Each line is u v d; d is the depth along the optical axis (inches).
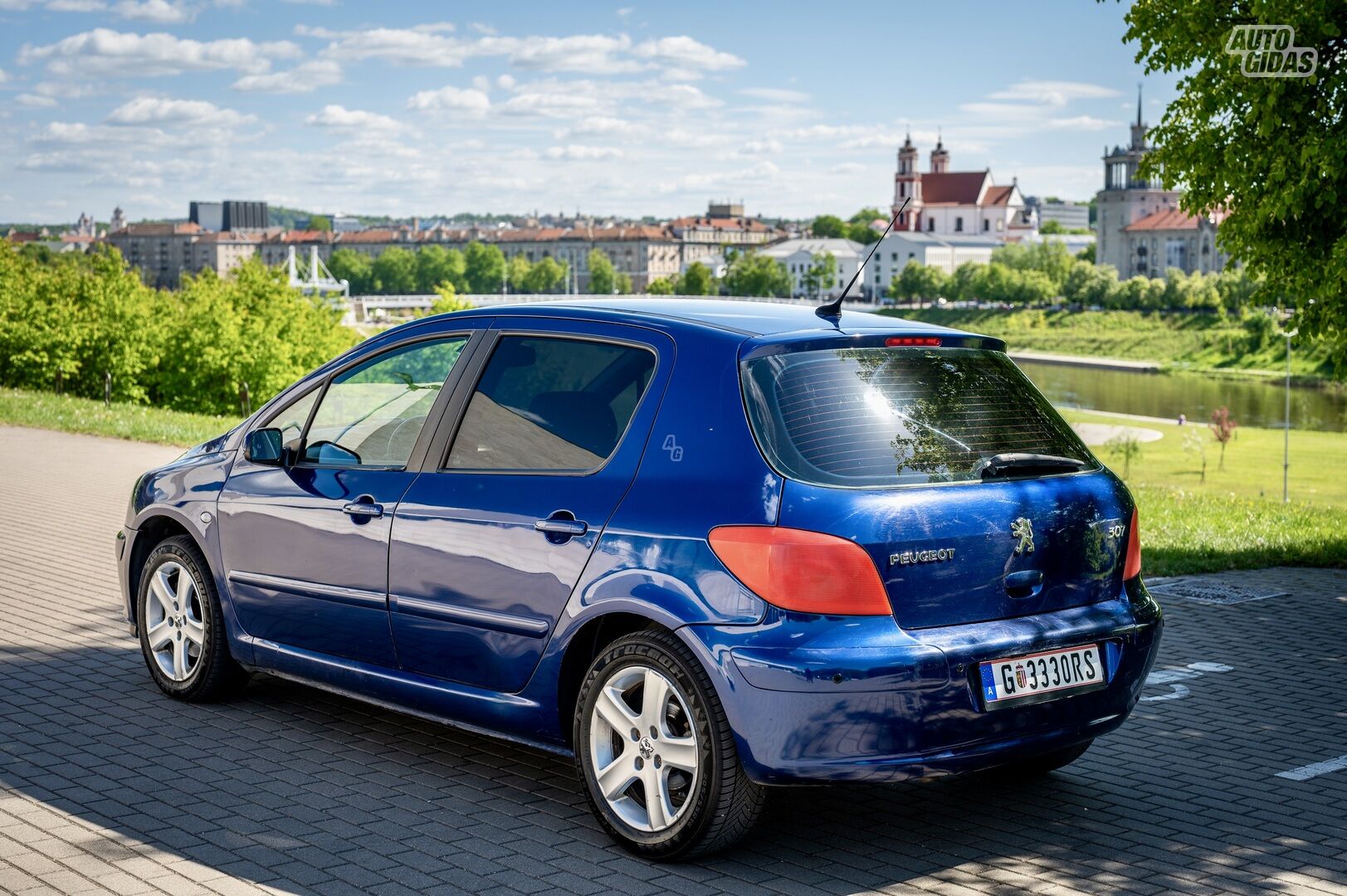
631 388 179.8
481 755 210.4
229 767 201.8
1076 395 4881.9
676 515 166.7
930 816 187.9
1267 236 453.4
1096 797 197.2
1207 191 463.8
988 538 165.6
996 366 187.6
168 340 1531.7
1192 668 280.5
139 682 252.1
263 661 224.4
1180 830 183.0
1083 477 179.9
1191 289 7583.7
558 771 203.5
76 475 599.8
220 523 228.7
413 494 198.4
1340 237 431.5
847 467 162.7
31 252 1480.1
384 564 200.4
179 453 714.2
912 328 185.2
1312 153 415.2
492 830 177.3
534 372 192.4
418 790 192.9
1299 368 6131.9
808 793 197.0
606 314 188.2
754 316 184.2
